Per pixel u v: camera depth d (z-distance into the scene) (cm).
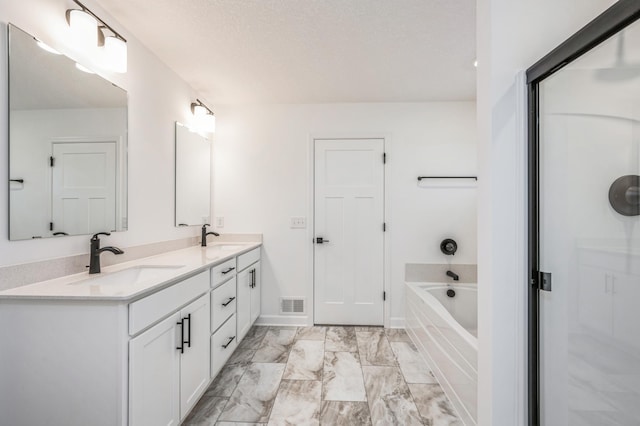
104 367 104
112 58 147
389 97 272
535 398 105
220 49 193
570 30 107
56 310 105
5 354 106
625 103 86
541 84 104
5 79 110
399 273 284
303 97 273
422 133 282
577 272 98
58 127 130
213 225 288
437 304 211
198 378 156
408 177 283
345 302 286
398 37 180
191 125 249
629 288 89
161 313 124
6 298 105
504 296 108
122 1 149
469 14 159
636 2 71
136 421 107
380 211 285
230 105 289
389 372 202
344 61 209
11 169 112
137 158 182
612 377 92
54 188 128
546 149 104
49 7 126
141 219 185
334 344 245
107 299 102
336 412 161
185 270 144
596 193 94
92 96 147
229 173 289
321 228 288
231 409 163
